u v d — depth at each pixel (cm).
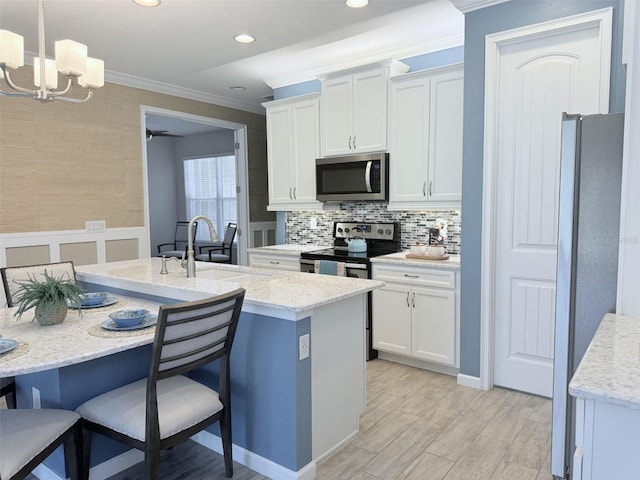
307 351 207
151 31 341
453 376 336
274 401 209
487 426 259
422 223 414
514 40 283
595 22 257
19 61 205
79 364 202
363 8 309
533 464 221
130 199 474
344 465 221
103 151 449
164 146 877
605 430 105
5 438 160
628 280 162
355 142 409
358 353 245
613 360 120
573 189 179
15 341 181
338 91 417
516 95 289
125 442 178
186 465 224
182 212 896
